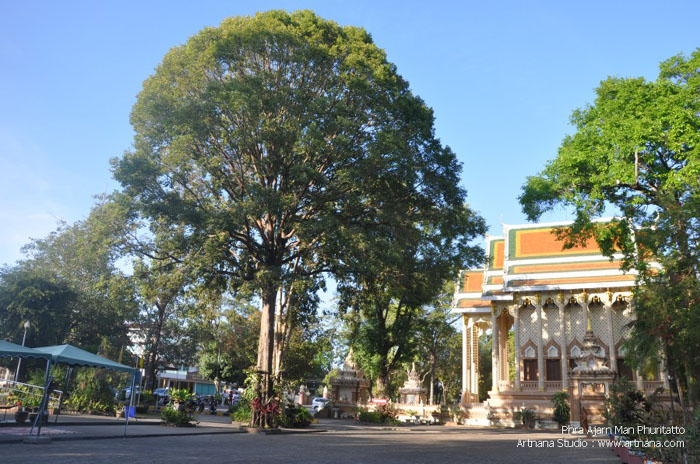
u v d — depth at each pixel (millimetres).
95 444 17578
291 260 32281
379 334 51438
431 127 31266
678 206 19219
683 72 29734
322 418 51500
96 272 46562
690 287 17062
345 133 26969
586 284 52844
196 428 27969
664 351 18797
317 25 30625
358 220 29188
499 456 18469
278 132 26328
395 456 17453
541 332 54469
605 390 38844
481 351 79562
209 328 55375
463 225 31922
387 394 50594
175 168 27094
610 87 31609
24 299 40625
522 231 60531
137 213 26359
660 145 28031
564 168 30031
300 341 53656
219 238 26641
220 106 27156
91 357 23141
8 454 13852
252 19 30594
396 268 28500
